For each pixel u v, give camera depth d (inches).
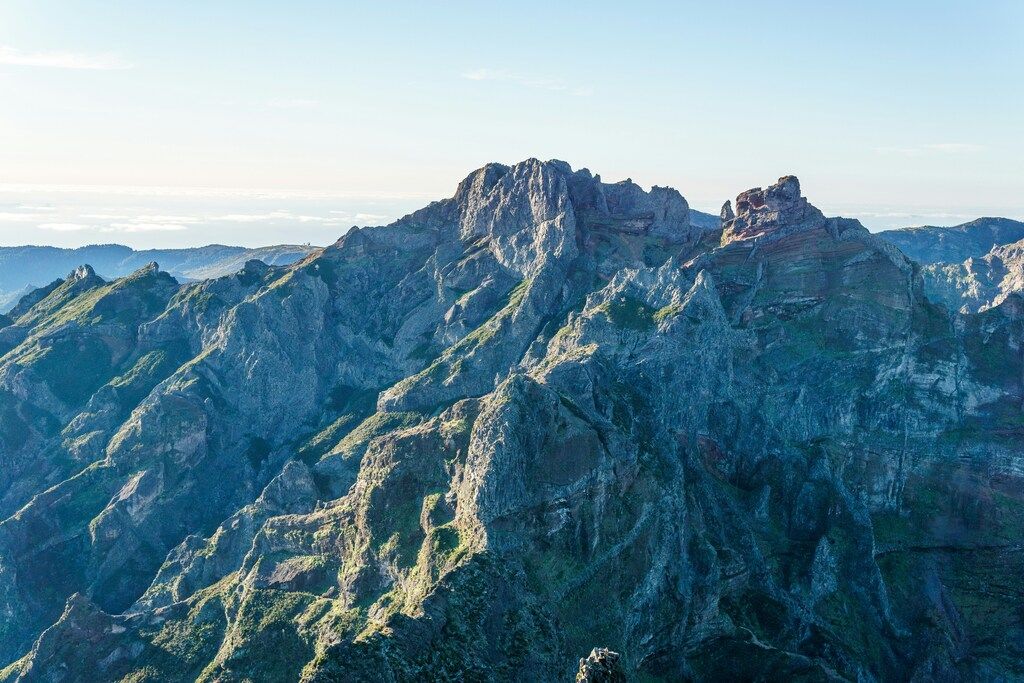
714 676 7701.8
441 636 6038.4
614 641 7130.9
